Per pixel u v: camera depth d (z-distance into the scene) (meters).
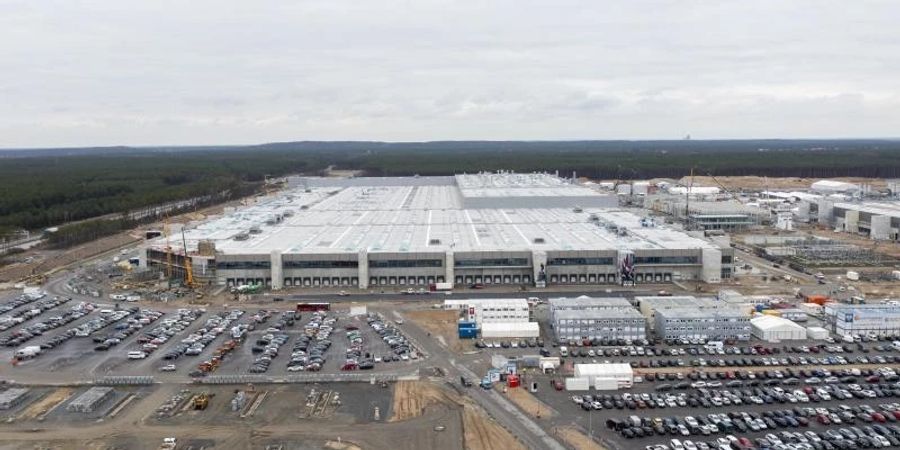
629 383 121.25
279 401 114.75
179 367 131.50
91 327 156.38
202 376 126.25
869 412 110.06
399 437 101.06
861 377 125.94
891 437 101.12
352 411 110.31
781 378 125.25
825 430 105.19
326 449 97.62
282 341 145.25
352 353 136.75
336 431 103.19
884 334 149.38
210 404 113.81
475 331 148.62
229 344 142.75
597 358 136.50
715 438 102.50
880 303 169.12
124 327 156.50
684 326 147.25
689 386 121.69
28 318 167.75
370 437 101.12
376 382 122.88
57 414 110.19
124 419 108.19
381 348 141.25
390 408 111.50
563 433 102.88
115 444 99.81
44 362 135.00
